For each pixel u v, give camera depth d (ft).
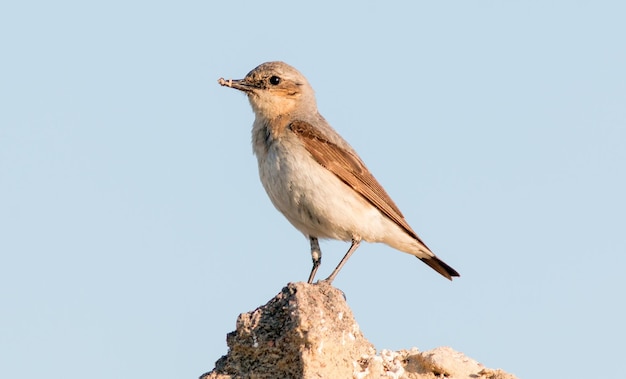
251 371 33.76
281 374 33.55
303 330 32.94
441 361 36.40
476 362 37.37
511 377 36.32
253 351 33.88
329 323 33.86
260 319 34.06
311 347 32.91
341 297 35.04
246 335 33.99
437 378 36.29
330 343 33.45
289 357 33.40
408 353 37.60
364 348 35.50
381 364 34.99
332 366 33.55
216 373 34.22
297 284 34.55
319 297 34.47
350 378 34.24
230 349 34.47
